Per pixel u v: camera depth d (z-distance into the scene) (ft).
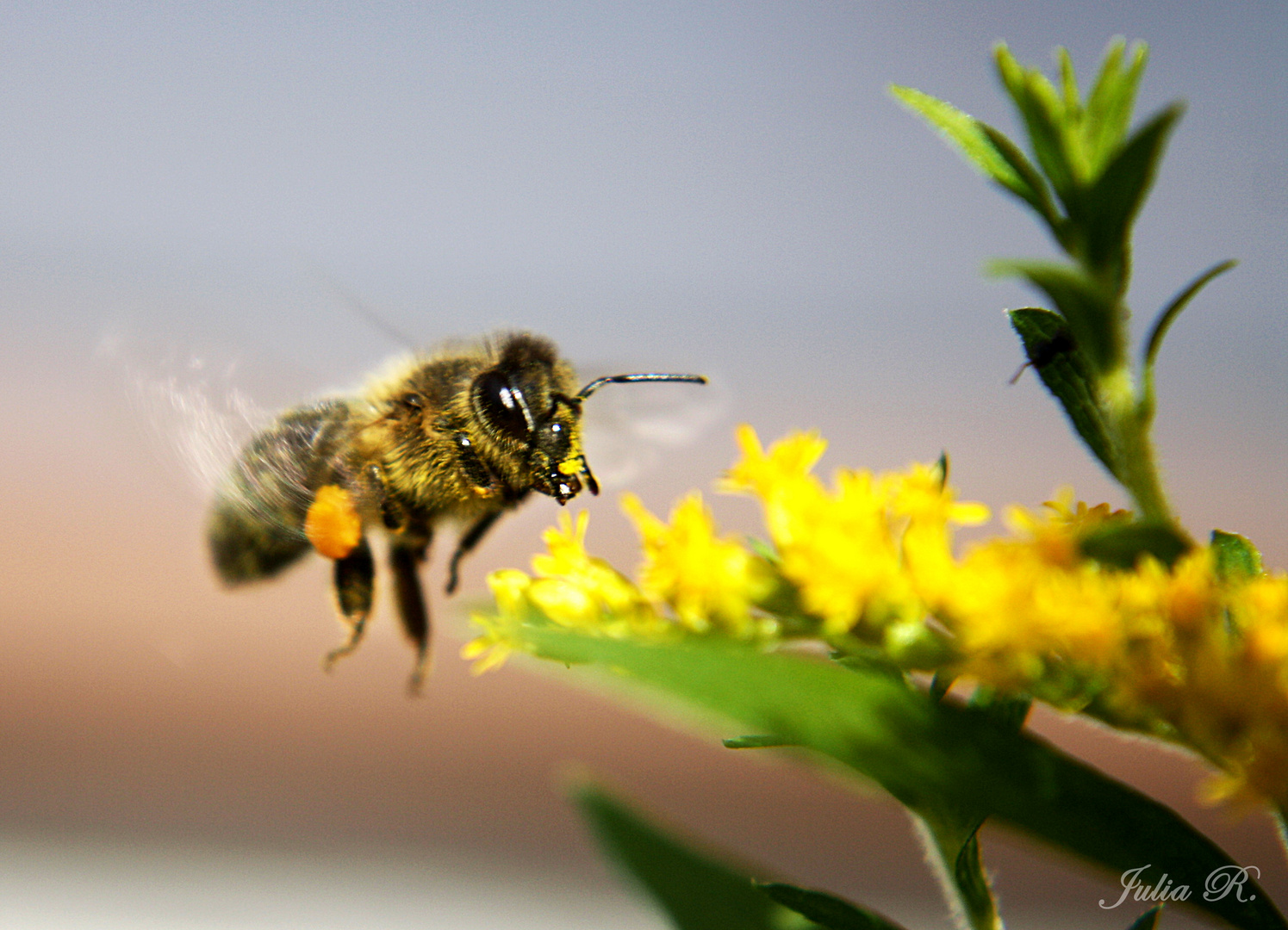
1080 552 0.19
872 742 0.17
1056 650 0.19
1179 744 0.19
